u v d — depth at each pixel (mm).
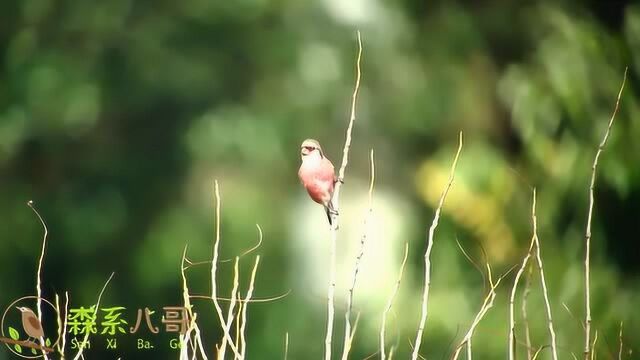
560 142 13094
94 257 18391
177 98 18594
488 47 15570
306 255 17906
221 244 18109
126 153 18719
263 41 18312
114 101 18578
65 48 18625
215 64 18484
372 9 17312
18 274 18078
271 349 17141
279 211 18422
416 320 12133
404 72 16578
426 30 16375
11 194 18375
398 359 11039
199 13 18344
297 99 18266
